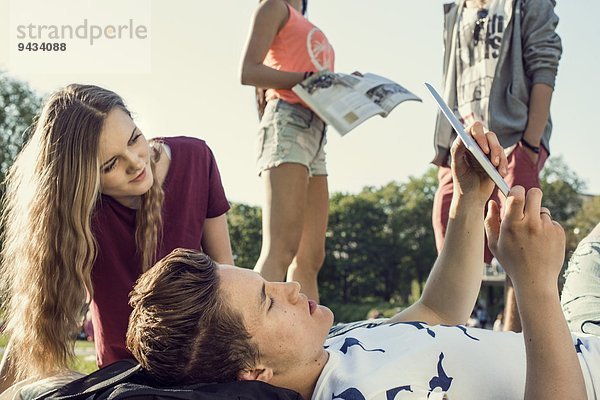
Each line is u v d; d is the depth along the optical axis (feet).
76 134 7.96
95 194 8.02
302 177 12.43
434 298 7.93
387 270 221.25
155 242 8.73
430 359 6.64
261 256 12.34
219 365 6.15
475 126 7.22
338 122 11.70
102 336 8.94
